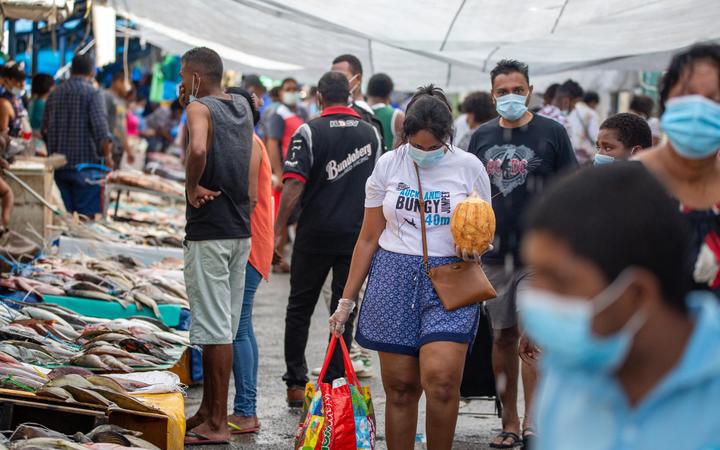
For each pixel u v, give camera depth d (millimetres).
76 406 5398
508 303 6461
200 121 6082
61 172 12836
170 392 5996
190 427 6477
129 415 5410
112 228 12258
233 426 6742
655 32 8352
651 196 1869
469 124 9898
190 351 7973
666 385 1889
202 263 6246
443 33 7961
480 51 8633
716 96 3158
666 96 3289
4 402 5254
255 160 6699
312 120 7414
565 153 6469
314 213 7352
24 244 9844
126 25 16719
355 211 7383
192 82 6352
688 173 3365
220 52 13094
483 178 5348
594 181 1890
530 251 1907
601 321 1839
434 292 5180
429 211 5234
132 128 20984
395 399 5316
